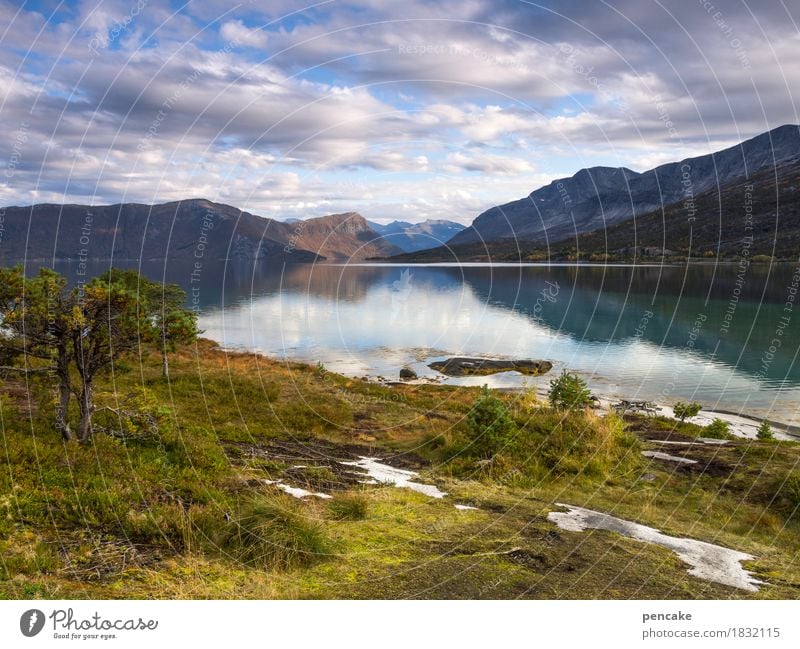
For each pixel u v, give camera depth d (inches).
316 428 651.5
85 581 215.6
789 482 433.1
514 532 311.7
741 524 372.8
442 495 399.2
